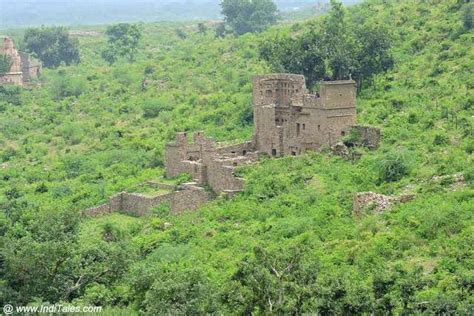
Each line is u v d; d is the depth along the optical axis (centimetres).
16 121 17938
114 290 8244
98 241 9281
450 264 7519
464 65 13612
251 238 9494
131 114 17288
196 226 10331
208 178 11450
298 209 9994
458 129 11225
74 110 18438
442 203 8800
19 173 14588
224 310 7019
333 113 11294
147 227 10725
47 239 8462
